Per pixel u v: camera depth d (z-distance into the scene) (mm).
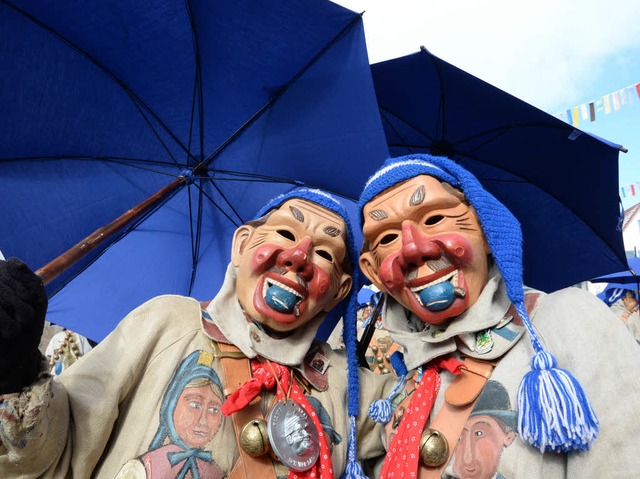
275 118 2320
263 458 1423
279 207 1777
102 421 1366
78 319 2184
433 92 2992
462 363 1461
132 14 2059
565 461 1246
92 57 2143
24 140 2072
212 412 1438
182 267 2377
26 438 1183
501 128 2949
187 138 2381
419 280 1482
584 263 2924
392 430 1538
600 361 1275
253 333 1578
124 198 2318
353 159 2252
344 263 1805
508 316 1479
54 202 2154
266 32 2127
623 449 1164
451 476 1326
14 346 1091
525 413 1214
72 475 1329
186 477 1332
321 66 2184
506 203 3139
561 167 2871
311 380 1616
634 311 5344
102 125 2234
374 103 2148
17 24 1951
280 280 1579
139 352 1484
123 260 2293
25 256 2090
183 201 2406
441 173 1600
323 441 1469
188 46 2199
